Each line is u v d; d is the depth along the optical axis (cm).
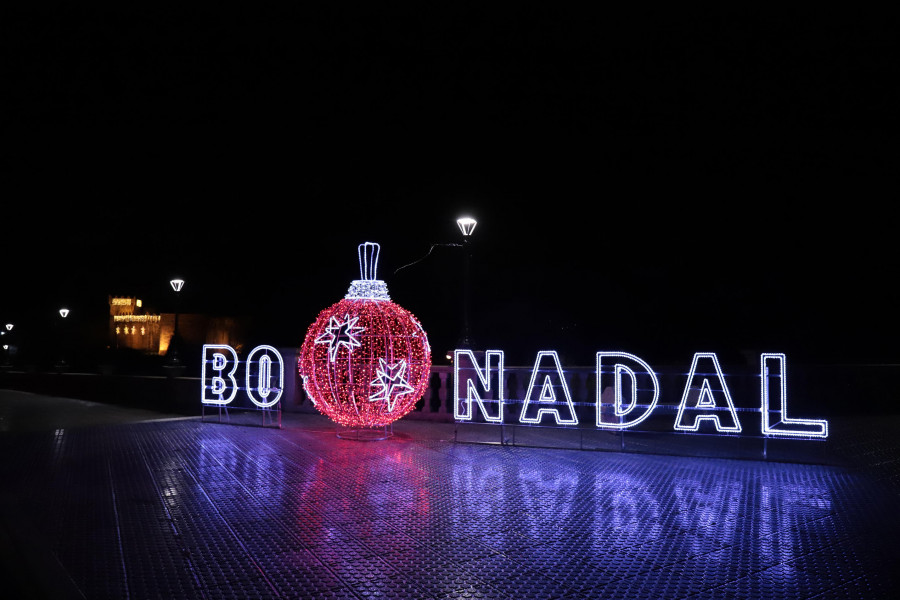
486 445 927
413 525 564
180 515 591
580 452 878
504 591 430
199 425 1098
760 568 464
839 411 1312
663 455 857
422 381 987
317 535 539
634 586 436
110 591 431
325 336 959
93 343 7538
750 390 1224
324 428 1070
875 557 485
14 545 515
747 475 743
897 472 755
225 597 423
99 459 823
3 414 1416
